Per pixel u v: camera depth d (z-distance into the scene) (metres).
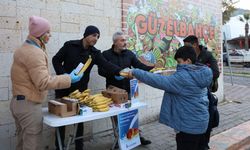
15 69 3.30
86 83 4.54
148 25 6.35
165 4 6.79
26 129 3.35
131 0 5.94
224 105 8.62
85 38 4.28
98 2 5.38
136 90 4.31
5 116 4.29
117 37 4.67
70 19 4.96
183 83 3.32
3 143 4.29
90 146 5.05
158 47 6.64
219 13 8.96
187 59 3.42
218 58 8.89
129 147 4.14
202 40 8.17
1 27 4.18
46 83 3.17
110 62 4.48
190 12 7.65
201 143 4.09
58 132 3.88
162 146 5.11
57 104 3.52
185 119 3.39
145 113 6.45
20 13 4.35
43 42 3.39
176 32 7.17
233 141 5.47
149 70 4.88
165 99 3.57
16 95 3.33
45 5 4.62
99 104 3.71
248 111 7.87
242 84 15.07
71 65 4.30
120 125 3.98
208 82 3.40
